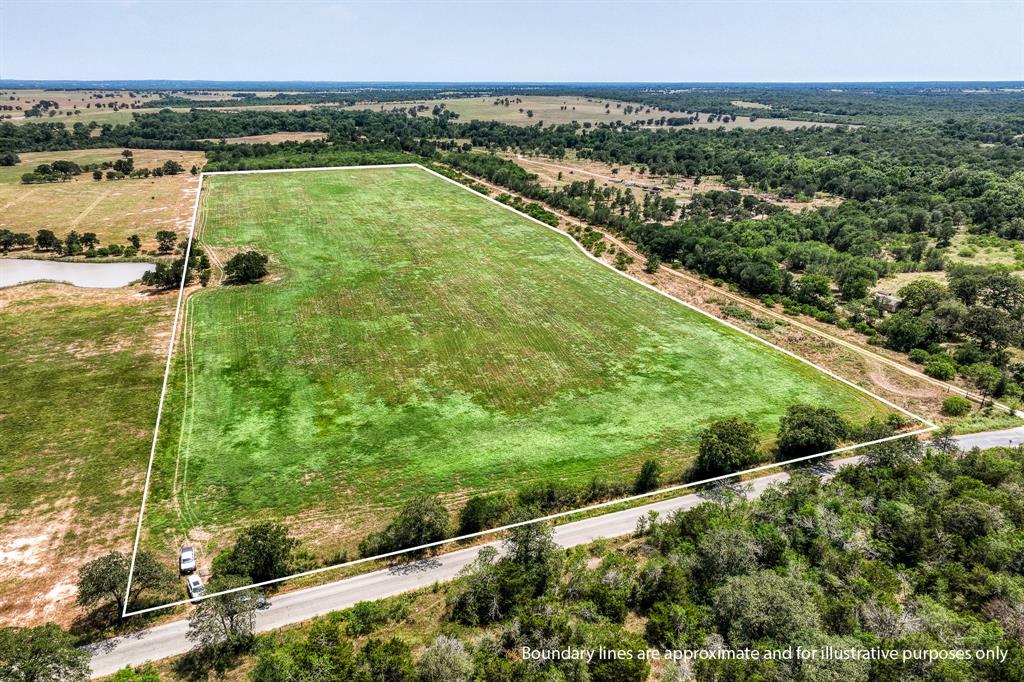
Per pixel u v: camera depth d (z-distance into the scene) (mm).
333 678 30906
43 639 31797
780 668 31000
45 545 43438
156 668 34188
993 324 75562
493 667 31812
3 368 65812
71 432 55938
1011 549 40125
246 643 35469
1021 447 54000
